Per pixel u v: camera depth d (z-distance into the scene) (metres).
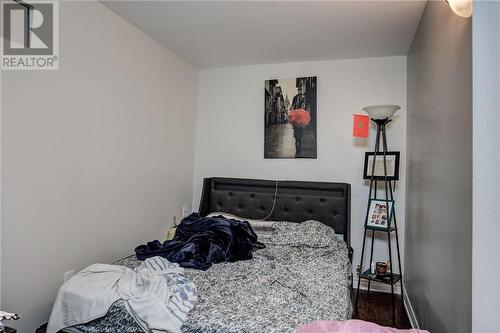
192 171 3.56
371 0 2.06
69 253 1.94
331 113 3.22
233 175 3.51
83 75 2.02
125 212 2.45
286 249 2.57
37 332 1.64
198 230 2.48
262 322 1.33
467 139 1.19
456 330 1.31
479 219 0.91
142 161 2.65
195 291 1.60
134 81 2.52
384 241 3.04
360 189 3.12
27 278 1.68
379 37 2.64
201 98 3.63
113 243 2.32
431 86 1.88
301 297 1.61
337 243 2.65
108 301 1.48
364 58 3.14
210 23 2.45
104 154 2.21
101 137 2.18
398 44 2.78
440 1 1.66
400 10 2.18
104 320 1.48
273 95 3.36
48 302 1.80
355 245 3.12
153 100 2.79
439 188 1.64
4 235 1.57
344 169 3.17
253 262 2.25
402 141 3.01
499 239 0.88
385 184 2.77
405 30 2.49
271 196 3.21
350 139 3.16
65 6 1.88
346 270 2.15
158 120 2.87
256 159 3.44
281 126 3.33
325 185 3.09
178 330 1.35
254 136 3.45
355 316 2.56
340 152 3.18
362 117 2.91
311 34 2.62
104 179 2.22
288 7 2.18
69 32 1.91
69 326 1.50
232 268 2.11
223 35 2.67
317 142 3.24
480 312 0.90
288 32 2.59
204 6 2.18
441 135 1.61
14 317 1.28
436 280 1.69
